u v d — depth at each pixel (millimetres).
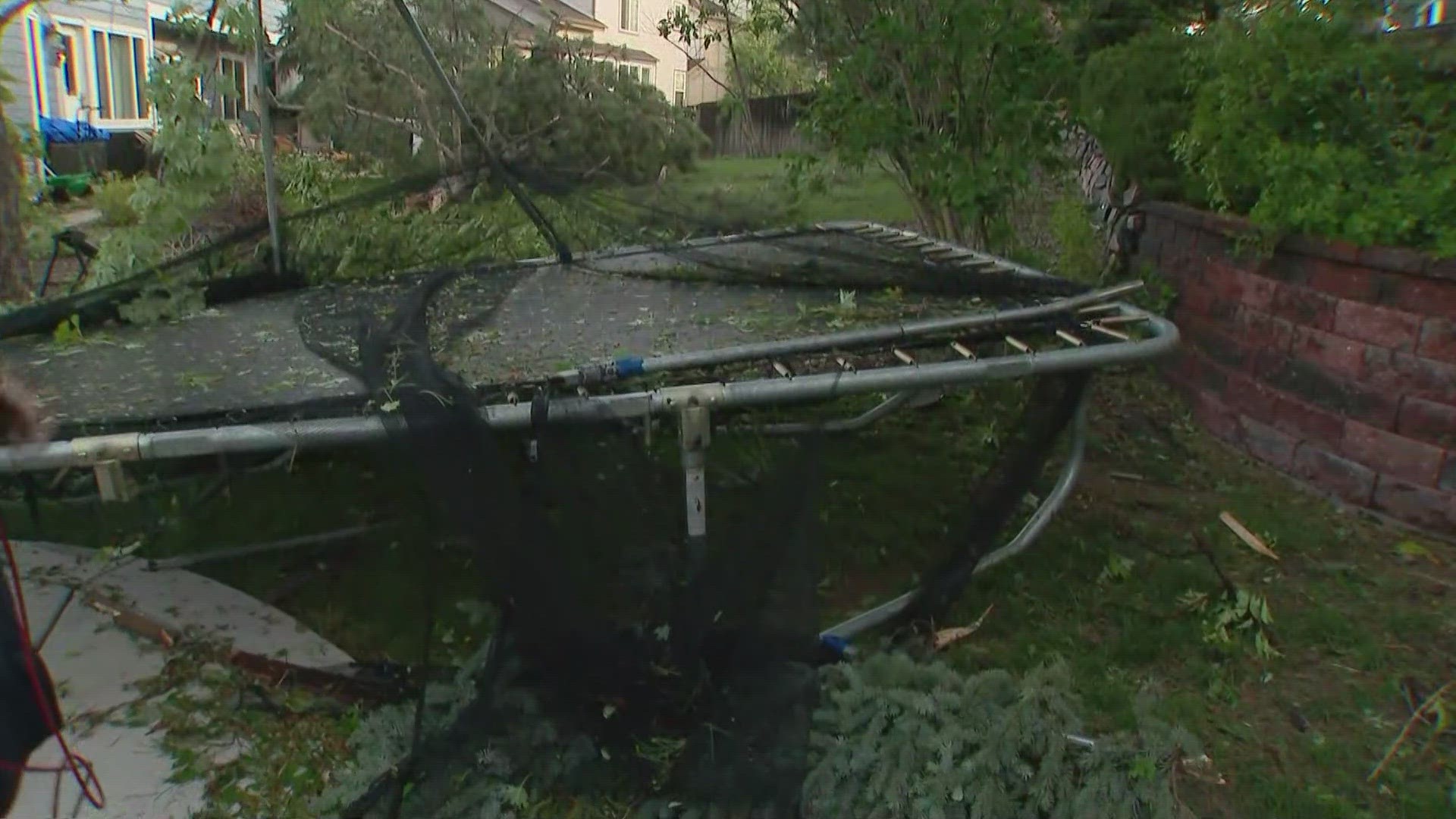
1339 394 4668
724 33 7598
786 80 7227
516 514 2797
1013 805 2650
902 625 3564
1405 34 5141
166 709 3146
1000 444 4477
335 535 4008
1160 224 6266
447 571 3697
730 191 6094
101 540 4277
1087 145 7973
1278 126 5105
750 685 2871
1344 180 4734
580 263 5188
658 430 3049
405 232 5516
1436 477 4301
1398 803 2875
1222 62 5219
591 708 2900
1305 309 4852
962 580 3607
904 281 4379
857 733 2832
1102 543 4234
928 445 4988
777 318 4043
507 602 2852
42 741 2402
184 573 3945
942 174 5785
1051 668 3061
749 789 2729
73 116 14836
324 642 3484
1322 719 3242
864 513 4363
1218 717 3240
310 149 9008
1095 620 3766
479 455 2795
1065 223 6664
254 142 6707
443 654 3379
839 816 2689
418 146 7914
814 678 2945
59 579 3844
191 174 4918
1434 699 3287
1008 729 2734
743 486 3152
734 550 2957
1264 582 4004
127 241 4742
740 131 7699
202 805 2795
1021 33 5531
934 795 2633
